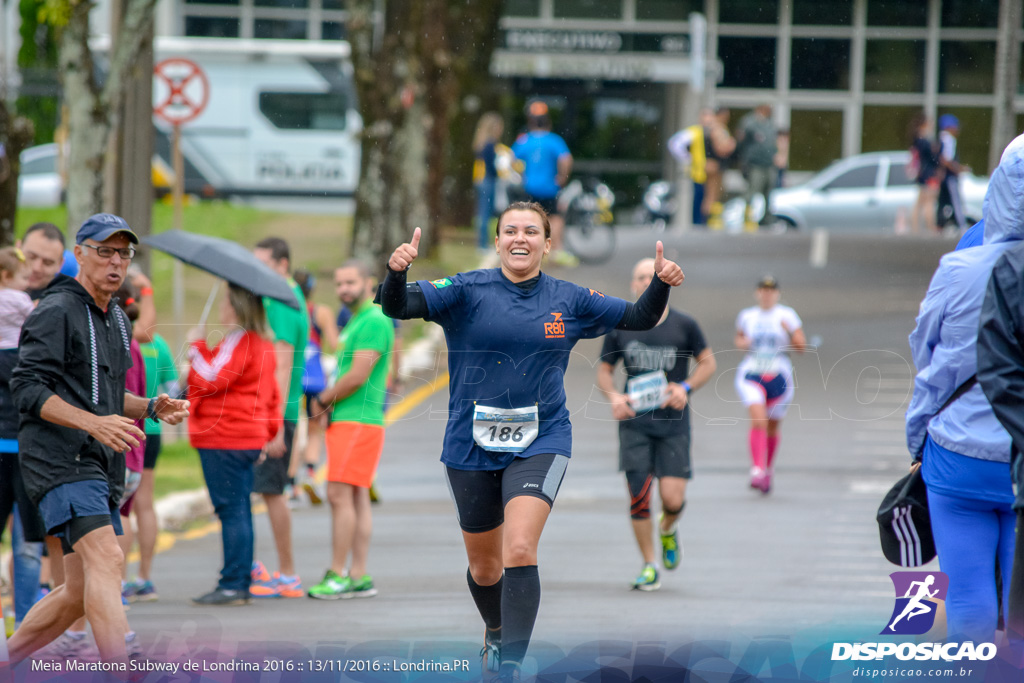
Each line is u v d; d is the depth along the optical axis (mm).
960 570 14297
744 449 40344
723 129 81438
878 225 80500
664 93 111750
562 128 111125
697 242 75688
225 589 22734
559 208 68750
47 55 88500
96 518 15867
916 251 68688
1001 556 14430
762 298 34438
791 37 112625
